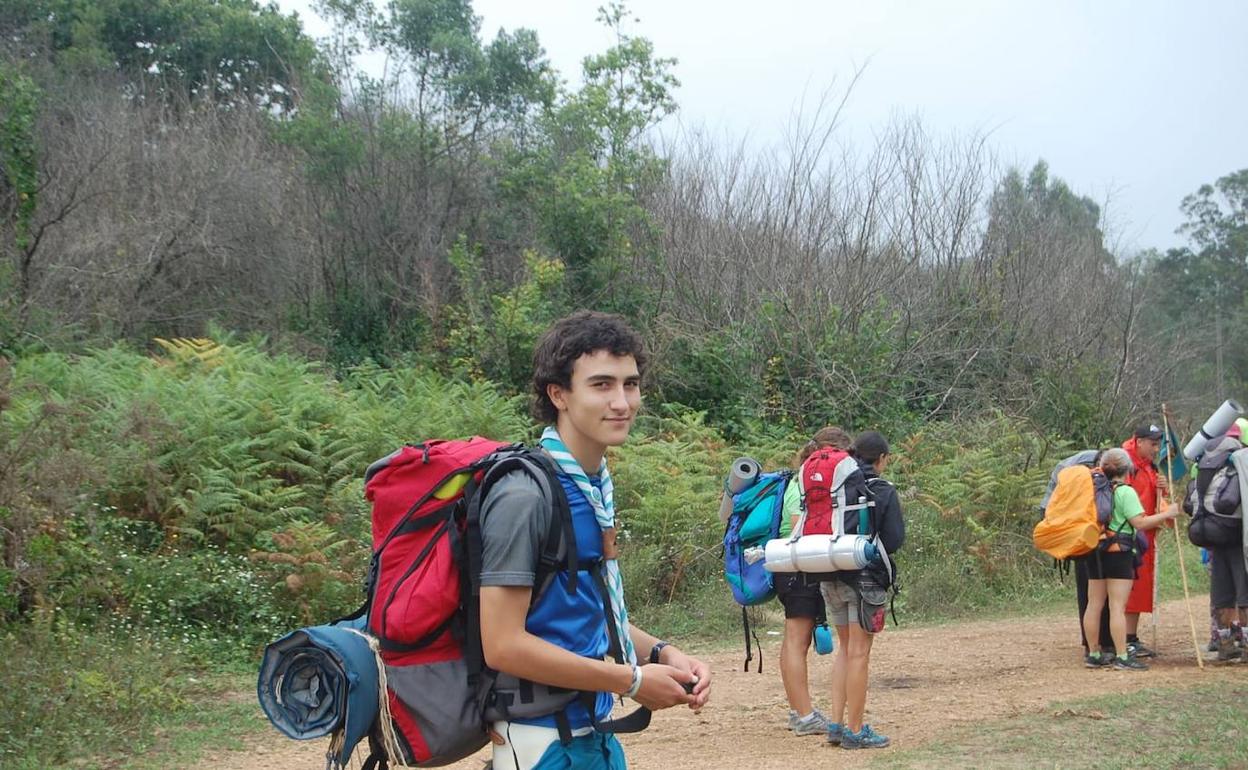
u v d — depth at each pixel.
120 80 25.69
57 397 11.23
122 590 9.91
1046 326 23.94
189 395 12.92
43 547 8.97
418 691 2.83
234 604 10.33
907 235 24.06
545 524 2.80
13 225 18.81
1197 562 16.38
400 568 2.88
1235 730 7.12
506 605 2.71
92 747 7.31
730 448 17.45
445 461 2.87
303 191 22.42
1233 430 10.61
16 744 7.13
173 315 20.56
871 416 19.83
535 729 2.83
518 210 23.70
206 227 20.75
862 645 7.22
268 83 27.97
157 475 10.86
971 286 23.48
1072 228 28.83
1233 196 52.84
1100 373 22.83
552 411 3.04
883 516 7.14
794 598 7.49
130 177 21.47
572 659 2.76
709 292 21.77
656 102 23.58
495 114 24.67
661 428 18.12
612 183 22.19
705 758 7.10
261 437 12.57
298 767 7.10
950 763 6.62
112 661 8.51
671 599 12.82
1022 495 15.55
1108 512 9.73
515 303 19.39
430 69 24.61
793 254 22.45
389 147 22.91
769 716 8.27
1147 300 27.84
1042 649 10.95
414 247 22.20
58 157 20.11
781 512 7.47
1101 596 9.87
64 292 19.03
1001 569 14.37
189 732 7.83
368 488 2.98
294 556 10.45
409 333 21.12
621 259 21.48
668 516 13.31
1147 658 10.34
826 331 20.48
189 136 23.25
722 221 23.42
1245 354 39.97
